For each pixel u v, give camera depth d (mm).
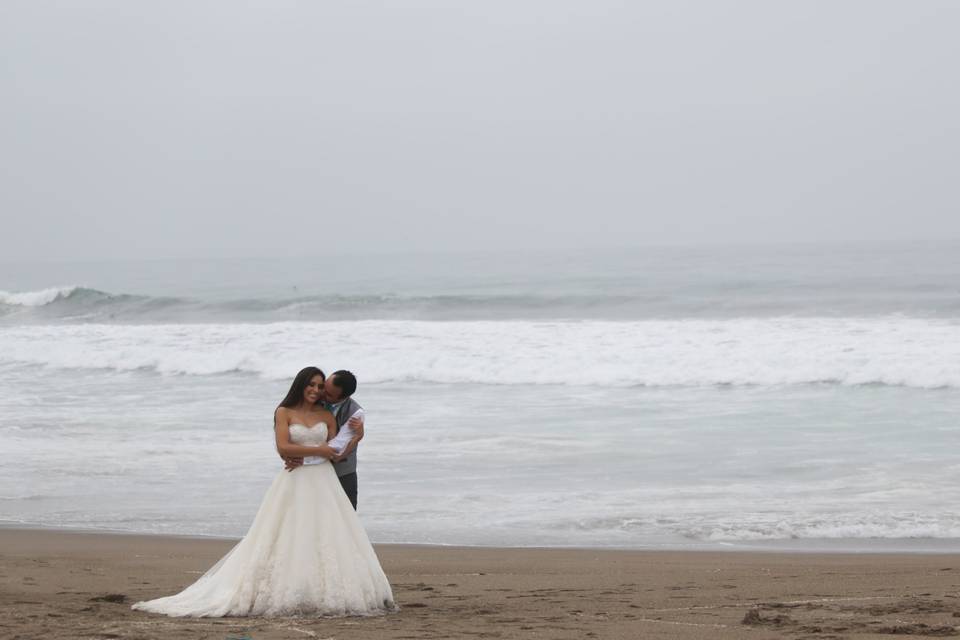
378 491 12422
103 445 15219
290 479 6070
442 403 18484
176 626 5496
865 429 15391
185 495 12367
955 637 5406
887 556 9297
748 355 21344
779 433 15273
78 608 6262
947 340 21875
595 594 7371
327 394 6305
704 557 9336
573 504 11672
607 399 18578
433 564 9023
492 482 12766
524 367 21281
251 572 5945
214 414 17688
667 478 12773
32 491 12641
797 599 7074
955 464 13016
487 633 5461
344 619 5801
